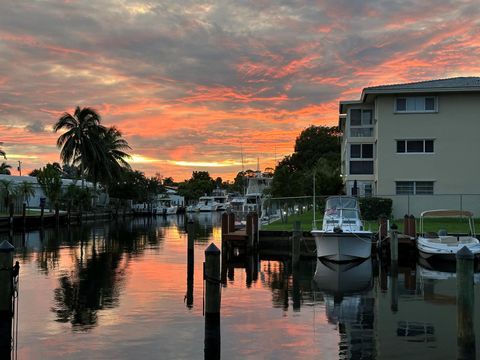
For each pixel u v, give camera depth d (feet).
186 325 41.09
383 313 46.26
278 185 168.96
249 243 92.02
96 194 234.58
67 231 150.71
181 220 234.99
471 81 132.67
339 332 39.83
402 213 124.67
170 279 62.28
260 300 51.85
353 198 86.94
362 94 132.67
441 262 81.82
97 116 221.87
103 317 43.50
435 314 45.93
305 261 85.20
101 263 76.89
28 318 43.04
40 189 217.15
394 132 127.34
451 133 125.59
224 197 390.01
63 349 35.19
